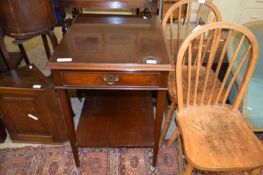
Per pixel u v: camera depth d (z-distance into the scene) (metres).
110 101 1.53
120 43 1.00
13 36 1.23
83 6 1.44
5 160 1.35
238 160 0.88
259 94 1.36
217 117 1.08
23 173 1.29
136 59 0.88
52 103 1.24
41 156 1.38
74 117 1.65
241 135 0.99
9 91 1.18
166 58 0.90
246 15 2.57
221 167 0.86
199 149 0.92
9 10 1.12
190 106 1.13
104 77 0.90
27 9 1.15
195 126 1.03
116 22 1.23
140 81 0.91
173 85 1.25
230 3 2.48
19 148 1.43
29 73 1.32
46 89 1.18
